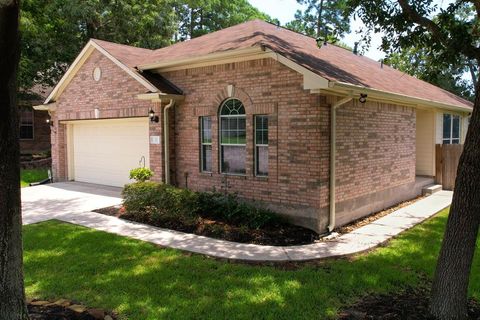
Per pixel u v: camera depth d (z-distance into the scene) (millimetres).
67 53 21969
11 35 3682
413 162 13320
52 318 4523
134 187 10016
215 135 10336
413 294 5391
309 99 8500
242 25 12367
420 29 6820
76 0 20484
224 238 8086
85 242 7707
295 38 11703
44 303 4980
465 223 4551
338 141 9141
